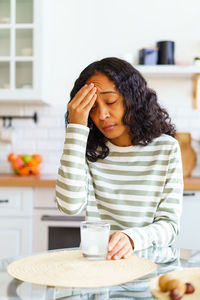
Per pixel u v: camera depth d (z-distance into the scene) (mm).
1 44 3021
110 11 3201
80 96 1288
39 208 2648
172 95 3162
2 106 3252
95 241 1029
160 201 1356
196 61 2957
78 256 1071
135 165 1409
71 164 1258
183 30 3172
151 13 3188
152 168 1383
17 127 3260
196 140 3121
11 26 2975
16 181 2623
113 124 1340
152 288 822
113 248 1075
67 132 1285
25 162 3000
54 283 854
